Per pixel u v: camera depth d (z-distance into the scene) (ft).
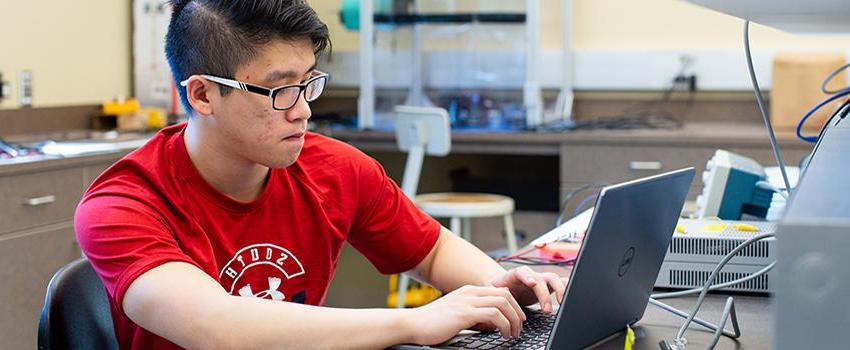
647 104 14.34
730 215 6.55
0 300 9.24
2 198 9.15
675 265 5.24
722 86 13.91
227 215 4.75
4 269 9.25
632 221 3.73
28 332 9.64
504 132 12.85
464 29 13.70
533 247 6.25
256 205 4.83
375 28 13.69
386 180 5.54
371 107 13.65
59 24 12.64
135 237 4.17
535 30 13.12
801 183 2.51
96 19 13.30
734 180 6.49
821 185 2.47
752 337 4.25
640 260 4.06
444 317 3.99
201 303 3.90
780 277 2.12
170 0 4.61
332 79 15.02
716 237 5.18
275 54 4.31
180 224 4.56
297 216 4.99
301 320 3.90
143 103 13.87
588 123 13.62
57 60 12.62
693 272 5.22
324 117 14.58
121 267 4.09
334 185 5.21
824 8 3.67
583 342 3.91
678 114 14.23
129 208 4.31
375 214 5.43
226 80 4.33
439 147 12.04
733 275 5.18
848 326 2.07
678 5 14.14
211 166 4.64
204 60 4.39
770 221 6.22
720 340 4.19
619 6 14.35
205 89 4.42
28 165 9.39
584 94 14.58
